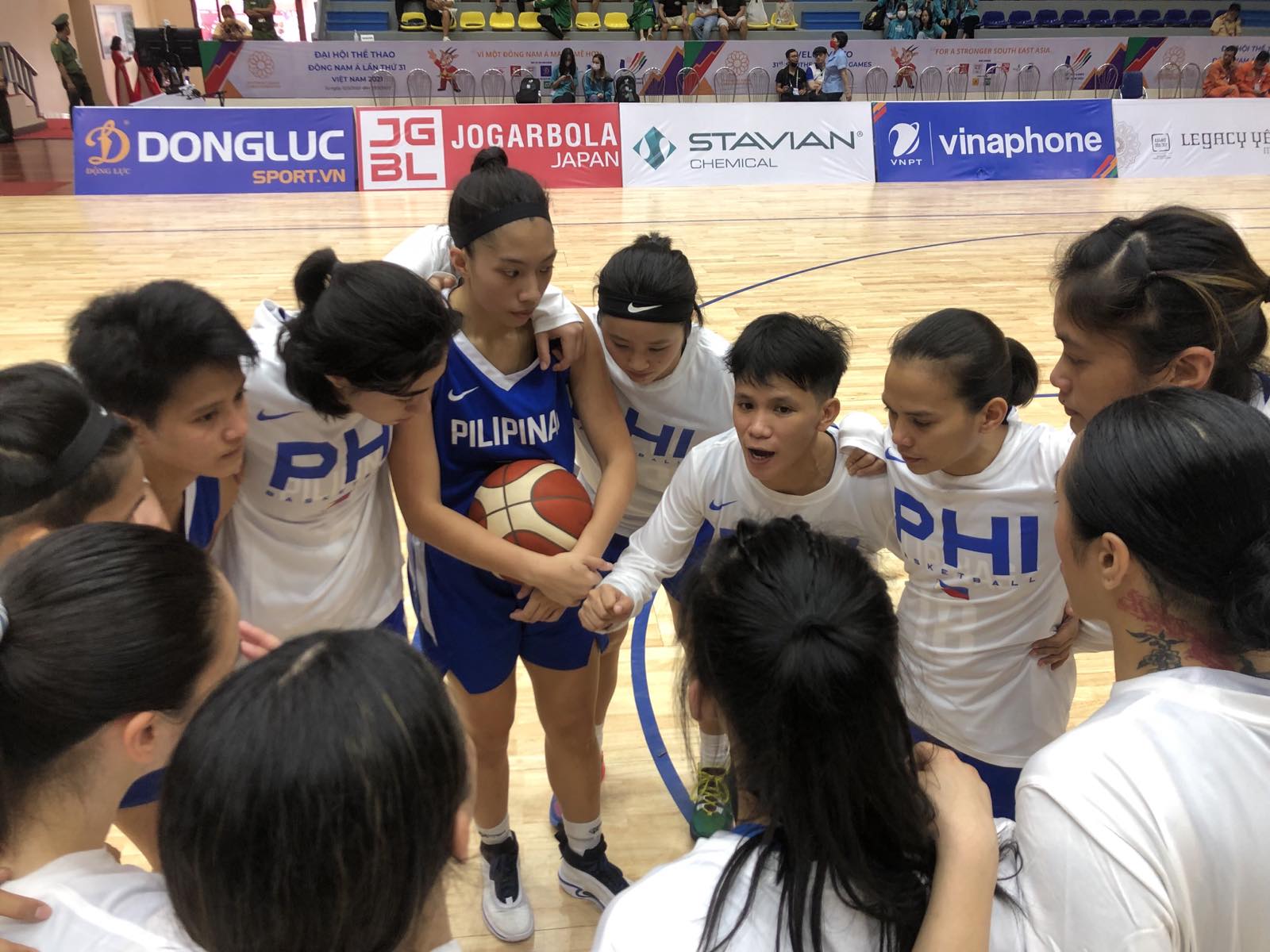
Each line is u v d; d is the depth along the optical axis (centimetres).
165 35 1295
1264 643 83
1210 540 84
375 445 157
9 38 1591
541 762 239
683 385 195
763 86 1287
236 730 70
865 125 1034
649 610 308
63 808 85
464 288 169
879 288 638
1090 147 1057
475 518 169
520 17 1368
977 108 1044
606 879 196
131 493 119
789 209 891
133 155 932
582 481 213
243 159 946
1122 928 79
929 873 84
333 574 168
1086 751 85
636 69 1266
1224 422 88
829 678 79
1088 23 1466
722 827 208
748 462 158
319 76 1224
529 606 166
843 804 80
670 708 261
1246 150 1076
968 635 165
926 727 174
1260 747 83
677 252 174
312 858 68
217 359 125
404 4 1355
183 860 71
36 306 573
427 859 74
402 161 966
